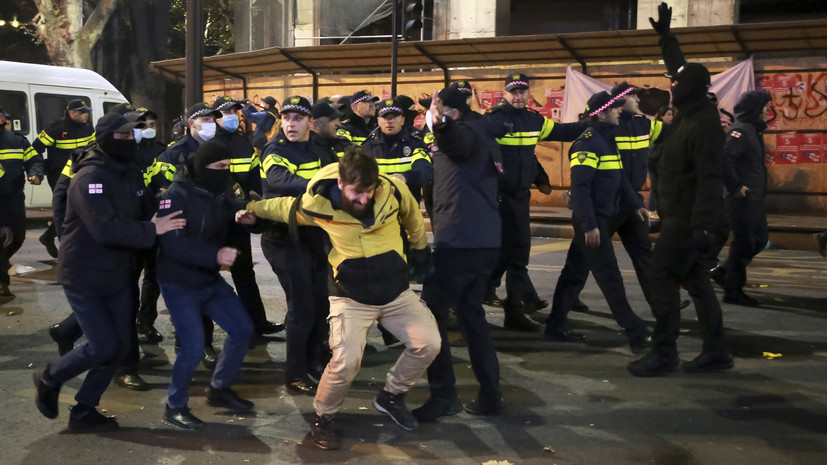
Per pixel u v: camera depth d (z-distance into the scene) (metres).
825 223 12.82
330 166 4.05
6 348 5.99
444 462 3.93
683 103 5.09
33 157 8.29
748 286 8.41
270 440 4.21
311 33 22.66
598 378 5.27
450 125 4.32
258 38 24.23
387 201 4.02
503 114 6.25
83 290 4.13
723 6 16.33
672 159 5.16
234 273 6.20
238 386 5.12
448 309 4.52
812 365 5.54
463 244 4.41
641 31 13.92
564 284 6.22
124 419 4.51
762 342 6.14
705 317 5.38
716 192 4.92
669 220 5.22
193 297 4.36
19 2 31.41
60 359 4.22
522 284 6.53
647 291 6.13
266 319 6.40
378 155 5.74
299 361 4.98
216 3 27.19
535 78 16.69
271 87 18.80
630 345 5.90
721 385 5.11
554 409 4.67
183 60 18.20
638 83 15.91
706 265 5.32
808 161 14.91
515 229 6.41
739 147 7.08
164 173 5.85
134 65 24.69
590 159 5.68
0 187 7.72
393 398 4.31
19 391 5.00
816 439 4.20
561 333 6.24
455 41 15.12
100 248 4.13
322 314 5.18
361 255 4.00
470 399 4.87
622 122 6.07
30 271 9.33
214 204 4.37
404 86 17.42
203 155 4.30
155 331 6.23
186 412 4.41
